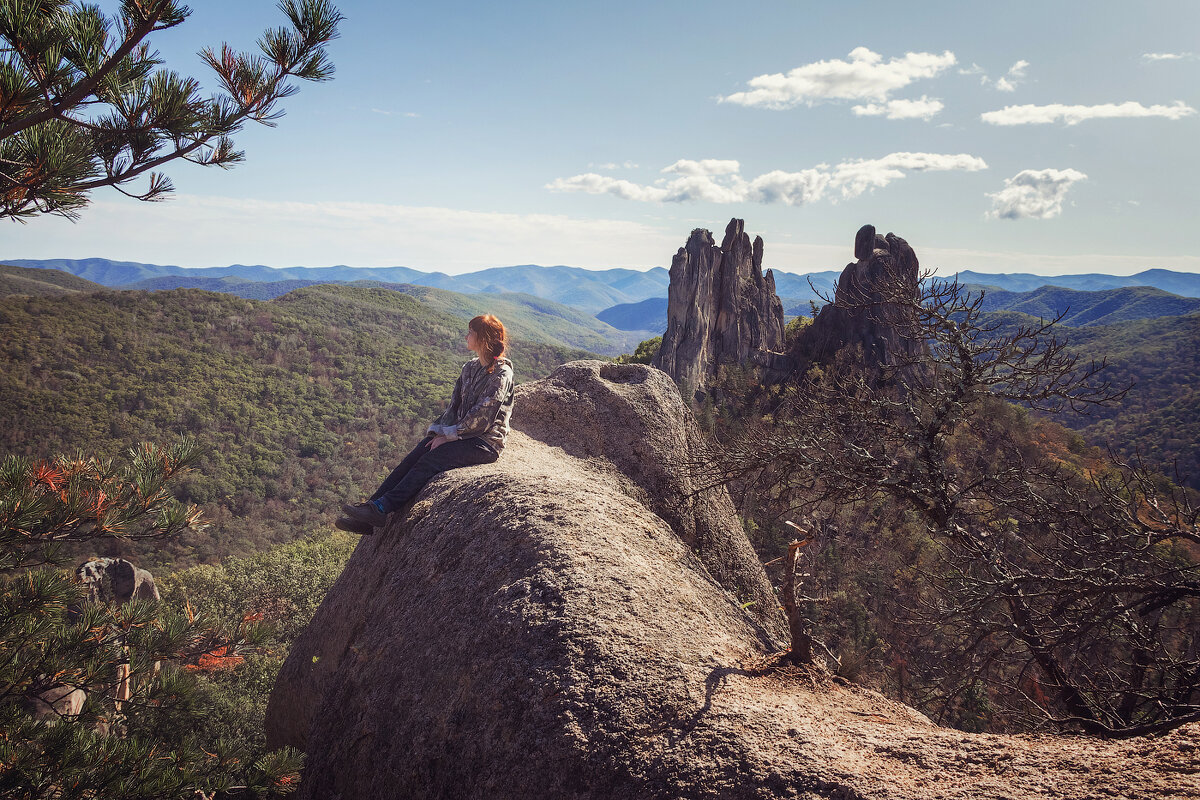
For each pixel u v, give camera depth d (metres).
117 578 16.20
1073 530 4.96
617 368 6.39
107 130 3.73
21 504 4.42
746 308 67.69
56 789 4.18
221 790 4.49
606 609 2.65
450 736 2.52
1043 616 4.52
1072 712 4.27
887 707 2.64
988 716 5.16
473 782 2.33
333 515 97.06
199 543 78.31
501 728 2.35
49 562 4.76
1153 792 1.62
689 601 3.03
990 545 5.02
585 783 2.07
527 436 5.48
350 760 2.99
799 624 2.89
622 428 5.48
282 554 42.66
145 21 3.35
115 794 4.24
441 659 2.84
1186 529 4.23
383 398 140.12
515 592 2.80
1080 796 1.69
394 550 4.04
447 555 3.44
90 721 4.81
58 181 3.42
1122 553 4.33
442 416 4.90
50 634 4.91
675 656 2.50
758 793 1.85
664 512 5.07
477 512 3.55
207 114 3.90
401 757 2.67
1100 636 4.73
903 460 5.64
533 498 3.49
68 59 3.39
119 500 4.88
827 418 6.09
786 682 2.68
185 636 5.37
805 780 1.85
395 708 2.89
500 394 4.55
